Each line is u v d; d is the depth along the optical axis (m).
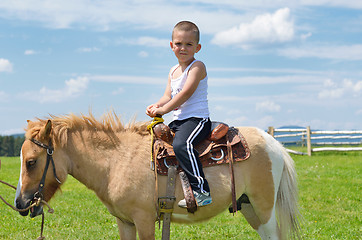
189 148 3.78
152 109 3.97
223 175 3.97
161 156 3.83
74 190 10.61
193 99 4.01
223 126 4.07
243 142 4.10
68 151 3.86
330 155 18.48
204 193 3.76
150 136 4.04
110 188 3.79
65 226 6.69
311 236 5.98
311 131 19.47
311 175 12.24
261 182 4.11
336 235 6.00
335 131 20.00
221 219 7.15
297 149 20.72
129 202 3.75
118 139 3.95
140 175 3.77
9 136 48.66
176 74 4.17
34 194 3.71
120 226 4.05
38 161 3.72
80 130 3.93
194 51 4.10
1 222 6.82
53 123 3.89
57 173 3.80
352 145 21.05
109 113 4.07
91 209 8.05
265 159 4.13
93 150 3.87
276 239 4.17
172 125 4.10
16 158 21.20
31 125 3.86
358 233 6.12
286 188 4.32
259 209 4.17
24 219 7.06
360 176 12.05
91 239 5.83
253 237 5.96
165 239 3.81
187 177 3.80
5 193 9.86
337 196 9.12
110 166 3.83
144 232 3.77
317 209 7.95
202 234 6.20
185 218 3.99
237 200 4.26
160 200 3.77
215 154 4.00
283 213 4.29
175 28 4.08
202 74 4.02
